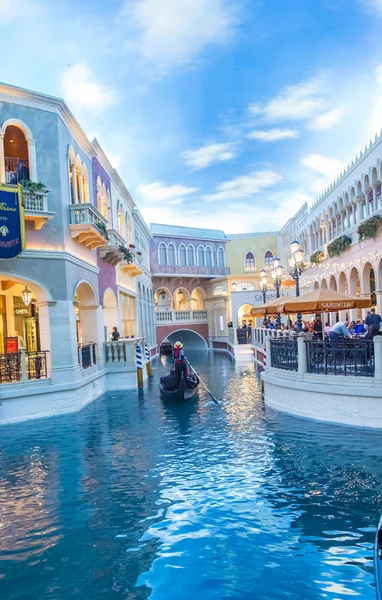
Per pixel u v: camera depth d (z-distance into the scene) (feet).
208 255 136.67
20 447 32.24
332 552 17.26
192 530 19.40
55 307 42.42
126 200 81.41
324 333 47.29
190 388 50.08
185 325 129.49
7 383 39.50
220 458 28.30
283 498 21.93
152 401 48.08
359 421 31.60
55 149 43.14
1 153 40.37
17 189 38.45
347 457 26.48
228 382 61.05
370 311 69.62
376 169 64.23
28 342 56.34
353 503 20.99
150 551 18.02
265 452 28.48
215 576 16.21
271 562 16.85
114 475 26.21
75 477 26.16
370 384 30.99
